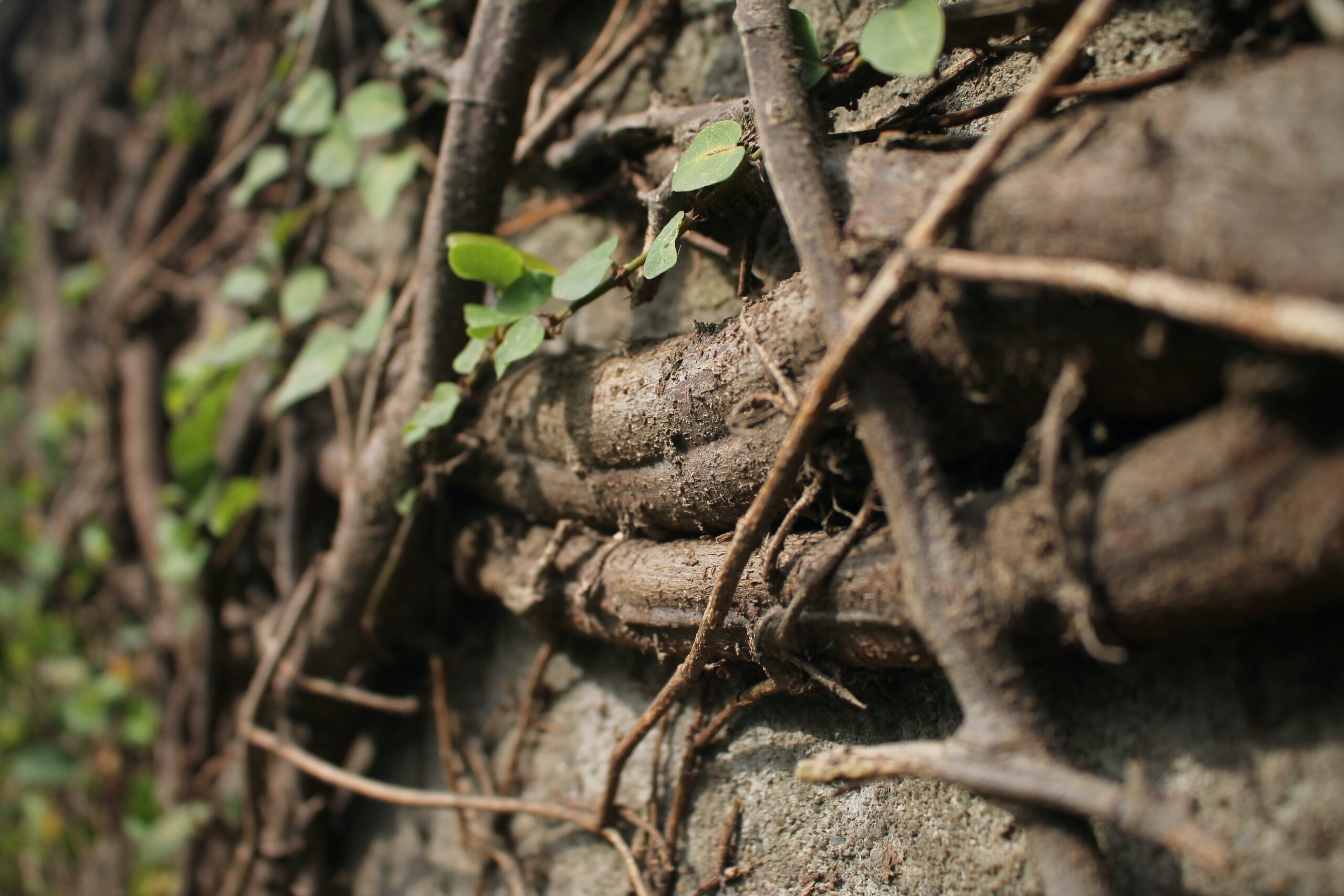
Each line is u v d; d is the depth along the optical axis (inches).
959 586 15.6
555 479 20.5
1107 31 17.8
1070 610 15.3
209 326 30.1
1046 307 15.3
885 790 18.3
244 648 27.5
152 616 31.2
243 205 27.6
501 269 19.9
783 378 17.0
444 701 23.3
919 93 19.4
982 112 17.8
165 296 32.5
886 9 17.4
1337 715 15.2
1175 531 14.8
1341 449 14.2
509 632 23.4
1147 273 14.6
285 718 24.5
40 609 36.8
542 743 22.4
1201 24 17.3
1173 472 14.8
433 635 23.6
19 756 35.5
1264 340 14.1
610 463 19.4
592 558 20.0
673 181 18.4
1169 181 14.6
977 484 16.6
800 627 17.2
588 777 21.6
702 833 19.9
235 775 26.9
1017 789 15.2
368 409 23.0
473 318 19.9
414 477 22.1
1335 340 13.5
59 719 35.3
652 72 22.5
